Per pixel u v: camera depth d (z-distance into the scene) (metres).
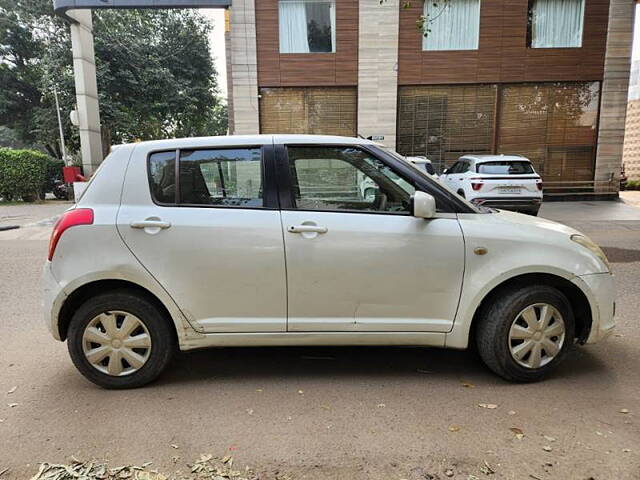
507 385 3.41
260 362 3.86
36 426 2.91
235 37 15.65
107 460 2.57
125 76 23.08
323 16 15.73
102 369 3.36
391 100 16.06
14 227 11.72
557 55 15.84
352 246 3.29
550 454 2.59
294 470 2.48
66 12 15.55
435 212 3.38
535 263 3.31
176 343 3.52
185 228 3.26
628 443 2.68
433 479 2.40
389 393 3.31
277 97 16.16
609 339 4.24
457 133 16.39
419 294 3.35
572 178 16.59
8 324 4.82
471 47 15.93
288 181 3.38
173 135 29.33
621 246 8.70
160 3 14.62
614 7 15.56
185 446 2.69
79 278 3.23
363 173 3.44
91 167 17.52
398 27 15.69
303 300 3.34
